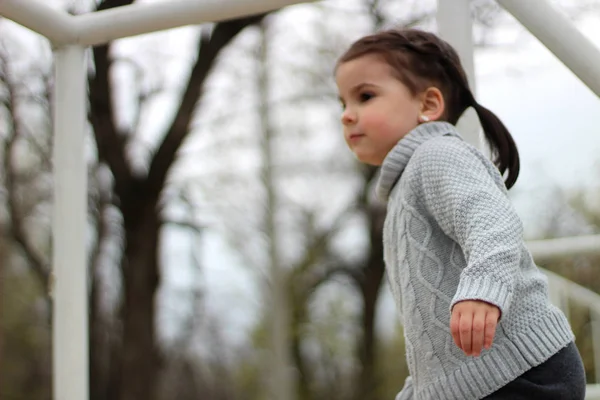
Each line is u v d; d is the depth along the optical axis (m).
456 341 1.37
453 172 1.57
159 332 11.66
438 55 1.77
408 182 1.66
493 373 1.54
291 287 13.41
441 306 1.58
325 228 12.99
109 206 10.44
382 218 12.89
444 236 1.62
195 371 13.19
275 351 12.96
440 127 1.73
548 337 1.57
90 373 11.02
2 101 9.47
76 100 2.08
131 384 9.69
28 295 12.82
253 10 1.94
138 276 9.77
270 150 12.41
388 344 13.66
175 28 2.01
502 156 1.81
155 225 9.89
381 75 1.76
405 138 1.72
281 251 12.91
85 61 2.12
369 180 12.64
